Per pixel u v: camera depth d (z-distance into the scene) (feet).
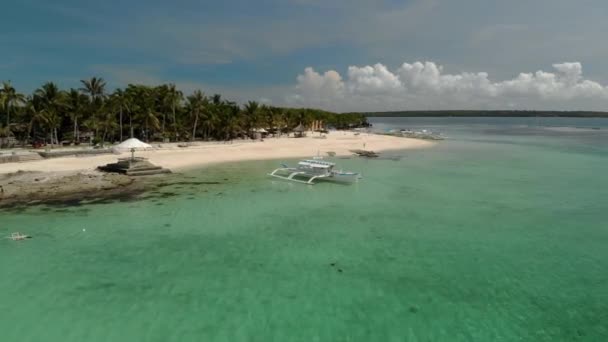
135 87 217.97
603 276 45.47
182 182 103.60
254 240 57.41
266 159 158.92
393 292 41.32
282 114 352.28
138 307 37.73
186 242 56.39
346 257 51.03
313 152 186.09
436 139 284.82
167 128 228.63
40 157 134.21
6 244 54.75
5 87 166.81
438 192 92.58
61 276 44.42
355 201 82.99
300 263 48.91
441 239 58.29
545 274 45.98
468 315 36.83
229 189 94.99
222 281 43.62
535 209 76.13
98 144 184.75
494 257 51.21
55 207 75.61
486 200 83.97
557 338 33.32
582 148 209.97
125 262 48.70
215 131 250.78
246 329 34.19
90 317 35.83
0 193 81.15
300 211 74.38
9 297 39.27
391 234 60.49
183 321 35.37
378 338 33.04
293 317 36.24
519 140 277.85
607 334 33.94
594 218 69.56
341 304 38.75
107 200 81.97
